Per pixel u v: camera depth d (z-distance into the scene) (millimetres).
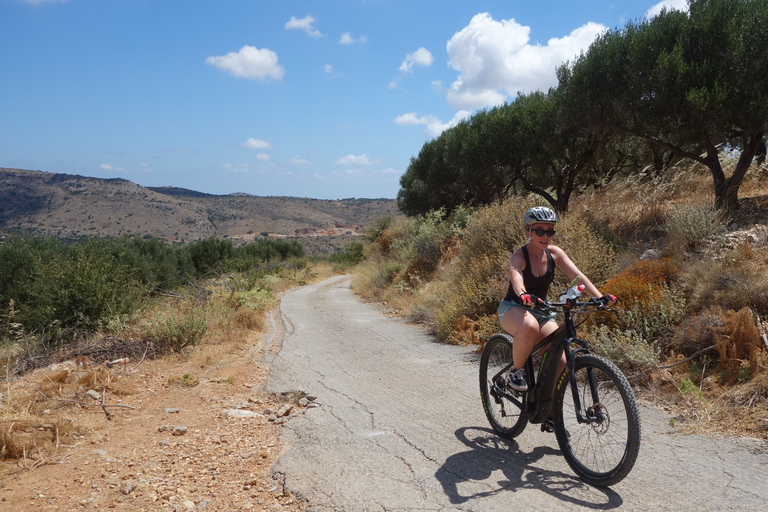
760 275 5793
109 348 7461
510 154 15266
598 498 2990
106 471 3650
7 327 8766
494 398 4215
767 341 4699
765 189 9555
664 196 10297
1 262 13109
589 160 14258
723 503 2846
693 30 8664
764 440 3703
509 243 10023
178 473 3654
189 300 11266
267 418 4941
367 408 5000
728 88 8148
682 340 5297
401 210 29578
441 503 3020
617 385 3002
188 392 5766
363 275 19938
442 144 22469
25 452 3949
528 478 3312
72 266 9328
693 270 6258
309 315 11969
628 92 9500
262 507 3150
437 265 14836
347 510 3020
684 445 3705
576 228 8508
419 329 9688
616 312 5887
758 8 8062
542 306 3359
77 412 4992
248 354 7742
